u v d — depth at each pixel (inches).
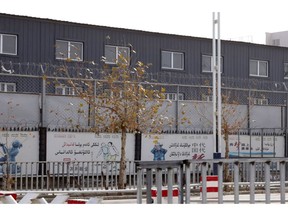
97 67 1294.3
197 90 1386.6
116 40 1333.7
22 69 1206.3
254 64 1539.1
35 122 936.9
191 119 1074.1
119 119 951.0
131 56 1320.1
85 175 945.5
